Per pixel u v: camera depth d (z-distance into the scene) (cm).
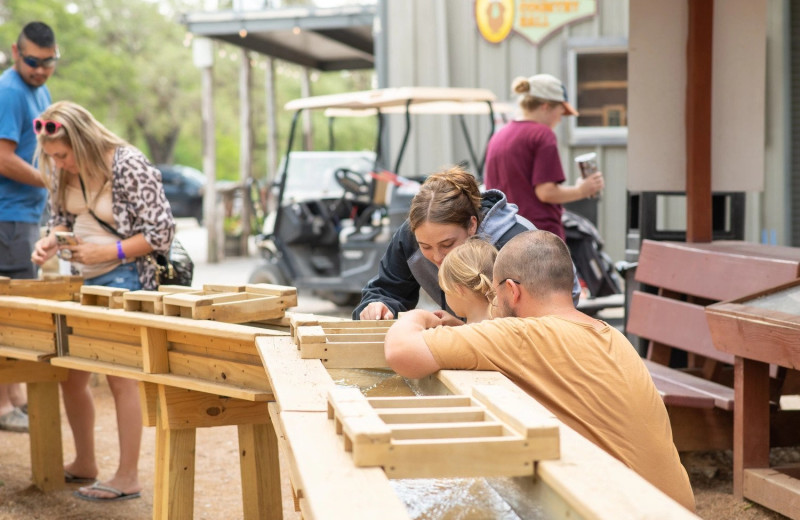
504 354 261
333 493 169
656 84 618
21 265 603
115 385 500
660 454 257
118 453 593
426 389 279
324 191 1377
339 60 1970
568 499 170
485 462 185
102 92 4144
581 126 1205
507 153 599
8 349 457
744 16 612
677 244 576
